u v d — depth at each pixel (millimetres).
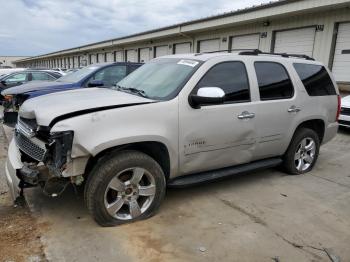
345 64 11836
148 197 3559
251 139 4254
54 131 2973
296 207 3996
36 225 3391
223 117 3885
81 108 3193
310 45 12891
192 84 3707
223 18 15672
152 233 3295
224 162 4113
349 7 11289
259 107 4246
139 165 3361
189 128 3635
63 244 3059
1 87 12789
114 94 3793
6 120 5590
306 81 4977
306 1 11711
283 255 3006
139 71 4617
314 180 4961
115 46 30328
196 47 19219
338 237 3338
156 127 3387
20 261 2809
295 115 4750
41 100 3682
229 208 3906
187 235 3283
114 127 3150
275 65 4617
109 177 3217
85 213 3656
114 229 3342
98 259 2859
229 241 3201
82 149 3002
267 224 3553
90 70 8141
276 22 14047
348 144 7438
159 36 21172
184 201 4062
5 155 5820
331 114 5430
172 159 3600
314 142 5254
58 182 3260
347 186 4758
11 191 3479
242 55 4301
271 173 5203
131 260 2865
